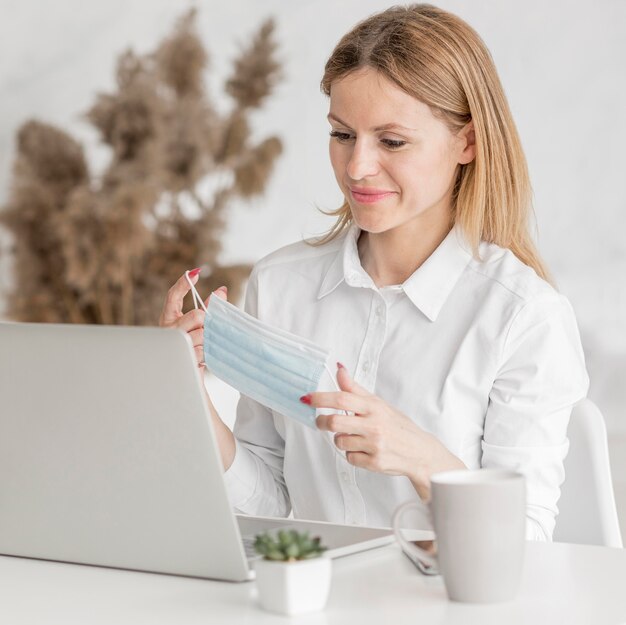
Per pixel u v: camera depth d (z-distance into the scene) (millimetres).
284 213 5234
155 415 964
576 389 1455
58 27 5414
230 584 976
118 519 1021
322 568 878
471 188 1500
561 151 4820
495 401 1458
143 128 5121
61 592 967
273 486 1615
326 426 1140
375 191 1407
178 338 930
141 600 932
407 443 1150
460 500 879
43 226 5188
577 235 4805
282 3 5230
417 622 844
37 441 1039
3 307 5227
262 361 1187
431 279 1507
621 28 4758
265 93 5219
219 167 5156
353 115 1389
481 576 886
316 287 1625
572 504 1457
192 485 965
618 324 4707
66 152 5215
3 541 1110
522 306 1453
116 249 5074
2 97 5461
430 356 1490
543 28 4816
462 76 1412
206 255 5094
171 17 5316
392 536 1113
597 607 880
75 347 982
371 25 1430
